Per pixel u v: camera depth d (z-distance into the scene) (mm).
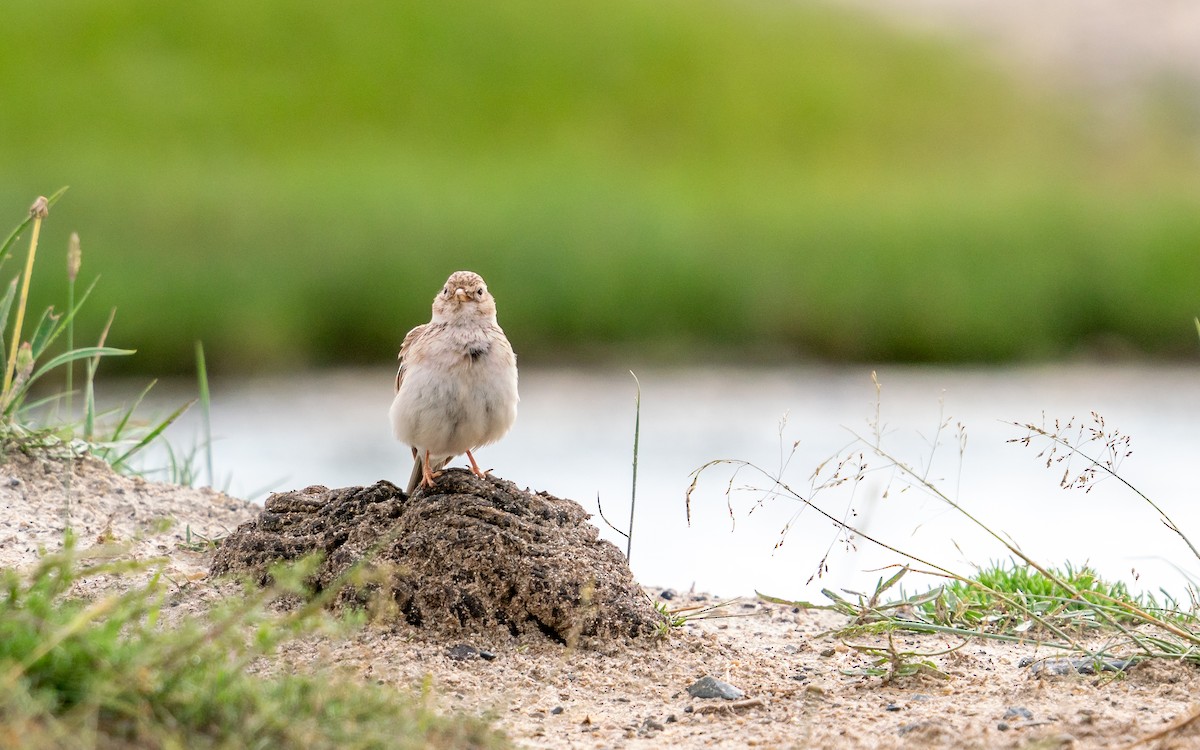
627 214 25969
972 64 42562
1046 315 23016
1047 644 6191
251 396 18219
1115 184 33375
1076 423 16578
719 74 38719
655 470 13992
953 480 13430
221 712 4258
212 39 36375
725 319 22219
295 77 35562
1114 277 23922
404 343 6879
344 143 32938
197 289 20688
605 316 21953
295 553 6383
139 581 6391
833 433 16062
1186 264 24703
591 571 6250
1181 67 42656
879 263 24000
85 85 33344
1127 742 4895
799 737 5145
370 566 6145
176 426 15883
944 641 6695
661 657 6082
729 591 9016
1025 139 37000
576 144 34594
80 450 7781
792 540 10922
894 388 19391
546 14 39531
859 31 44344
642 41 39562
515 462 14375
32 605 4387
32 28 35188
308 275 21531
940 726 5051
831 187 31906
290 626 4770
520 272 22484
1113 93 40812
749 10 44250
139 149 30250
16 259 20719
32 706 3918
